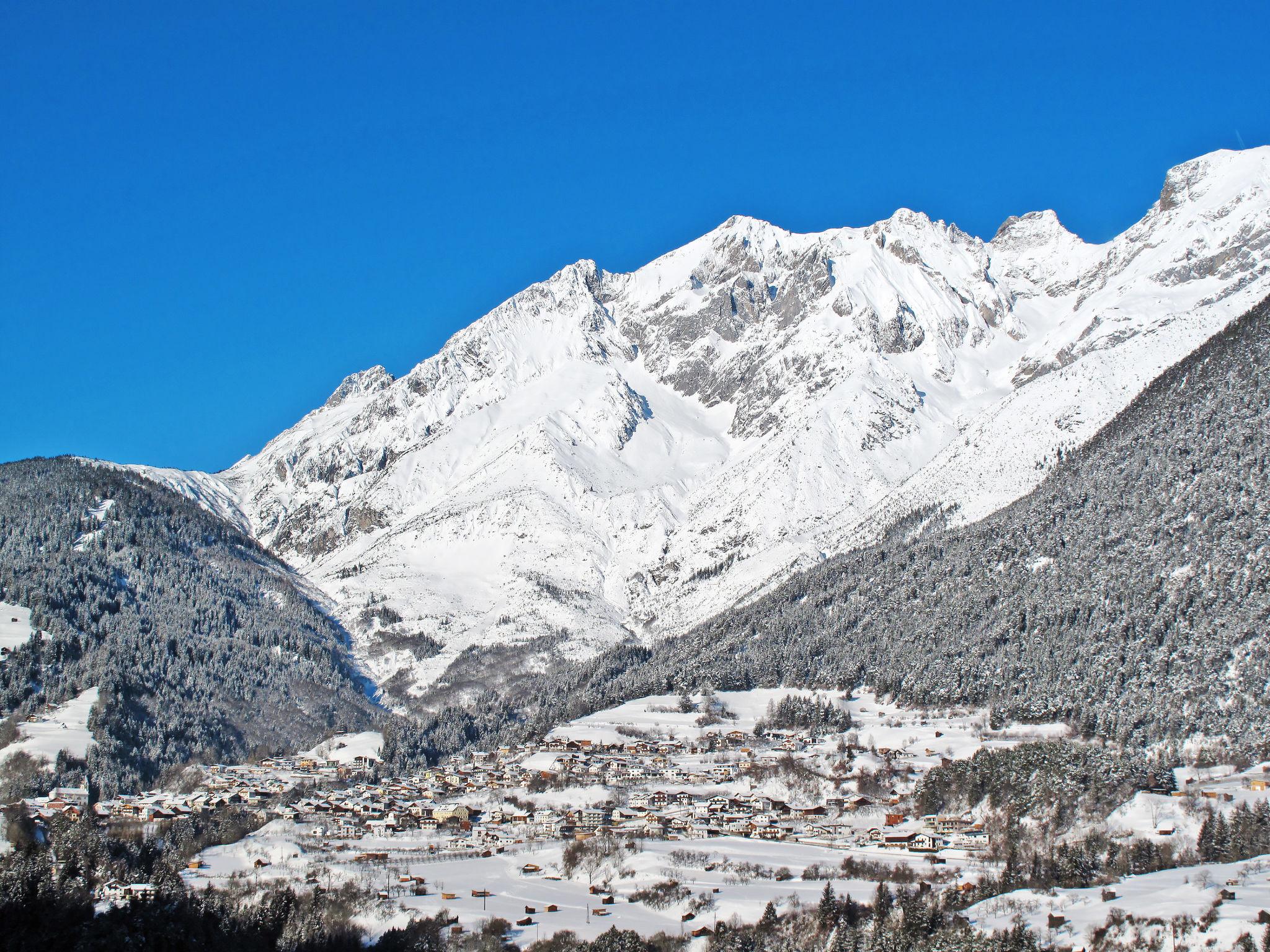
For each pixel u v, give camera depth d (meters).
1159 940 191.00
